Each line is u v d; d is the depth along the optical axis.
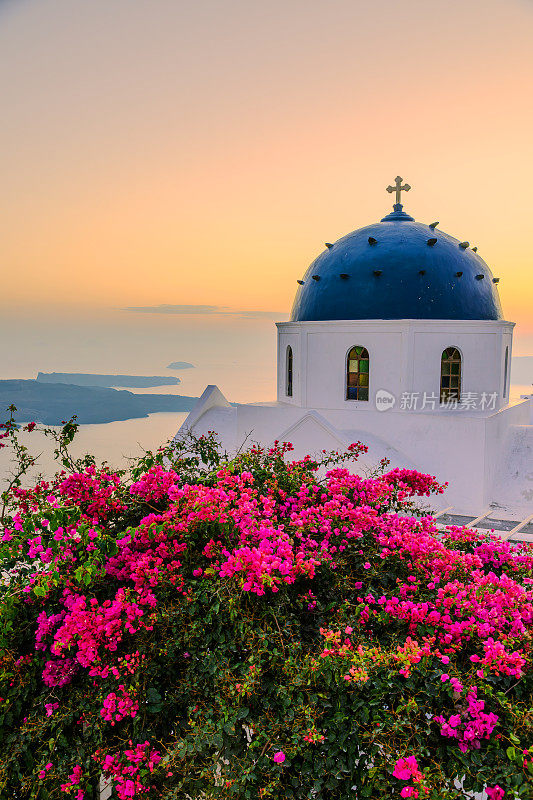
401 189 15.13
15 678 3.91
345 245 14.25
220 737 3.48
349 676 3.35
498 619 3.83
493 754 3.33
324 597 4.44
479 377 13.38
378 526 4.77
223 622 3.93
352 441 12.84
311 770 3.55
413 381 13.11
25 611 4.06
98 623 3.68
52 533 4.20
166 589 4.06
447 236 14.27
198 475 6.18
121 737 3.85
